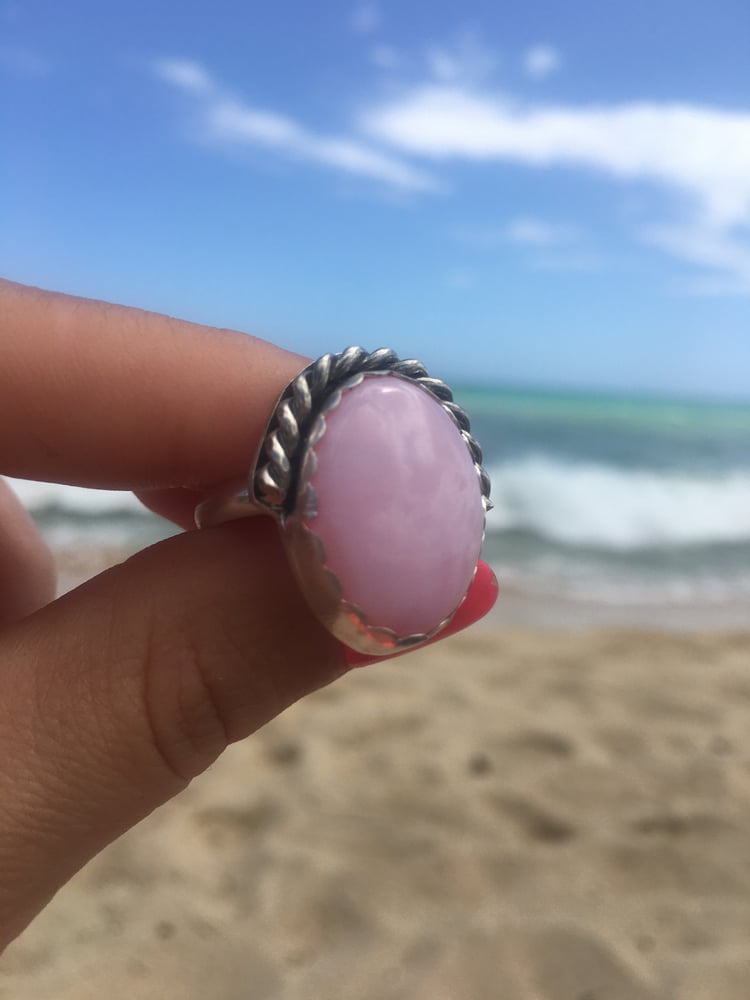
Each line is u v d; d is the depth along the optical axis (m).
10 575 0.08
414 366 0.06
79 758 0.06
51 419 0.06
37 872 0.06
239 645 0.06
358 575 0.05
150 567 0.06
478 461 0.06
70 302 0.06
